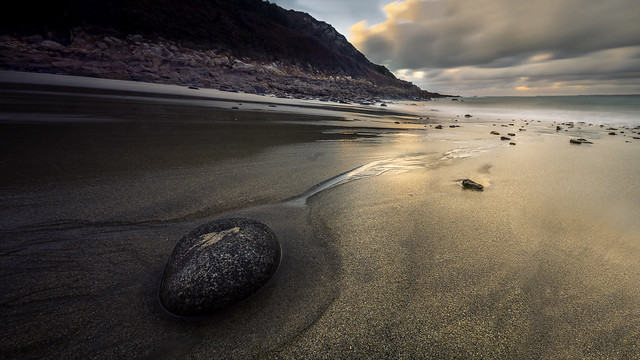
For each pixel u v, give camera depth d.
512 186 4.30
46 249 2.19
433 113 21.77
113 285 1.87
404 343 1.56
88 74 23.61
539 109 27.86
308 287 1.96
